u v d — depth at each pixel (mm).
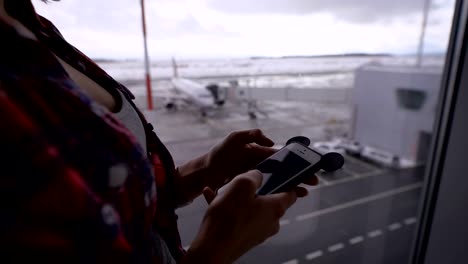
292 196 532
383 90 6266
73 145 290
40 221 258
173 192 741
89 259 289
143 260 375
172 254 660
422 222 2236
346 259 3133
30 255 258
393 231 3627
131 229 354
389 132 6176
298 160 656
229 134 798
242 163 771
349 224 3701
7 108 251
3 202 246
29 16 457
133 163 356
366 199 4324
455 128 1885
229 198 461
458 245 1981
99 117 327
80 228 279
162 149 695
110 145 330
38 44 310
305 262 3023
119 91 534
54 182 263
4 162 245
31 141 256
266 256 3039
